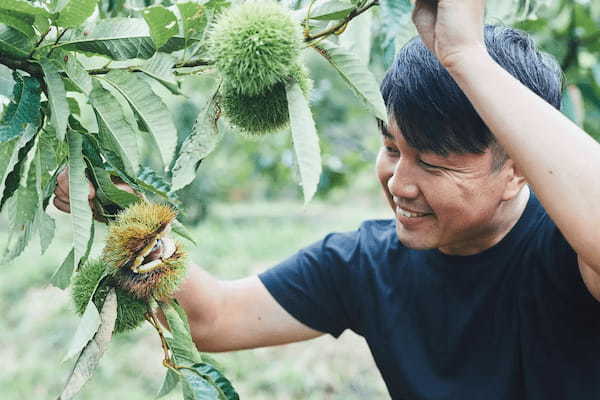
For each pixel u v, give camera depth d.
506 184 1.47
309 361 6.20
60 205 1.50
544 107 1.16
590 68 2.88
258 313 1.97
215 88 1.35
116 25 1.28
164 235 1.40
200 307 1.88
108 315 1.28
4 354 6.49
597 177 1.12
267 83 1.24
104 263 1.37
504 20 1.92
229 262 9.88
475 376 1.67
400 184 1.47
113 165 1.41
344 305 1.97
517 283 1.63
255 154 5.75
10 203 1.45
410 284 1.79
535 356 1.60
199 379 1.35
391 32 1.50
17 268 9.05
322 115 5.47
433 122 1.36
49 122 1.36
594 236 1.13
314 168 1.16
